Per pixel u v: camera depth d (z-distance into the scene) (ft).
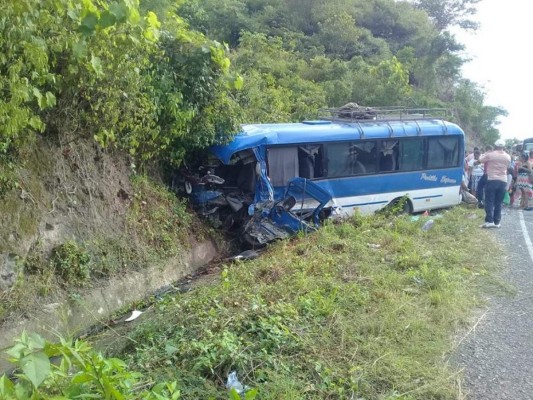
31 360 9.05
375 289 23.31
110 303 26.68
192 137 36.65
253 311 18.71
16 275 22.88
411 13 135.95
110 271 27.76
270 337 17.03
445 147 51.39
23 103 22.18
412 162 49.03
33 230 24.63
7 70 20.02
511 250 33.42
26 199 24.82
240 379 15.14
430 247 32.76
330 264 27.25
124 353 18.58
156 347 17.34
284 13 112.68
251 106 54.95
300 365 16.03
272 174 40.32
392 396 14.73
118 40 24.50
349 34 109.50
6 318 21.58
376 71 89.35
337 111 49.52
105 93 27.50
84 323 24.72
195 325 18.19
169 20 34.96
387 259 29.48
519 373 16.71
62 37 21.86
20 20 18.69
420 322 19.79
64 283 24.99
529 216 50.49
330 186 43.70
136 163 34.22
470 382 16.10
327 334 18.17
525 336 19.65
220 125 38.24
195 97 35.76
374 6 132.36
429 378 15.96
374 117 48.83
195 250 35.29
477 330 20.18
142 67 30.07
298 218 38.40
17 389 9.06
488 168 41.45
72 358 10.28
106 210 29.71
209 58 35.50
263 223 37.65
